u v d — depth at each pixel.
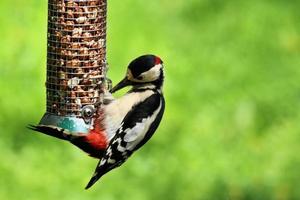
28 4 18.69
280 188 15.29
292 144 16.11
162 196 14.91
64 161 15.17
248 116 16.64
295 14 19.53
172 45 18.44
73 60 11.59
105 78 11.73
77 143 11.40
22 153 15.30
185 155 15.65
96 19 11.62
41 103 16.34
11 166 15.02
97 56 11.66
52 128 11.45
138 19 18.92
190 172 15.34
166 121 16.30
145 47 18.16
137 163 15.33
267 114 16.81
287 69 18.00
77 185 14.78
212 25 19.19
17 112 16.12
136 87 11.55
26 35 17.92
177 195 14.98
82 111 11.50
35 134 15.61
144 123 11.34
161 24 18.95
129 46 18.11
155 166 15.36
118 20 18.73
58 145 15.44
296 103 17.08
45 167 15.04
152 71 11.48
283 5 19.69
